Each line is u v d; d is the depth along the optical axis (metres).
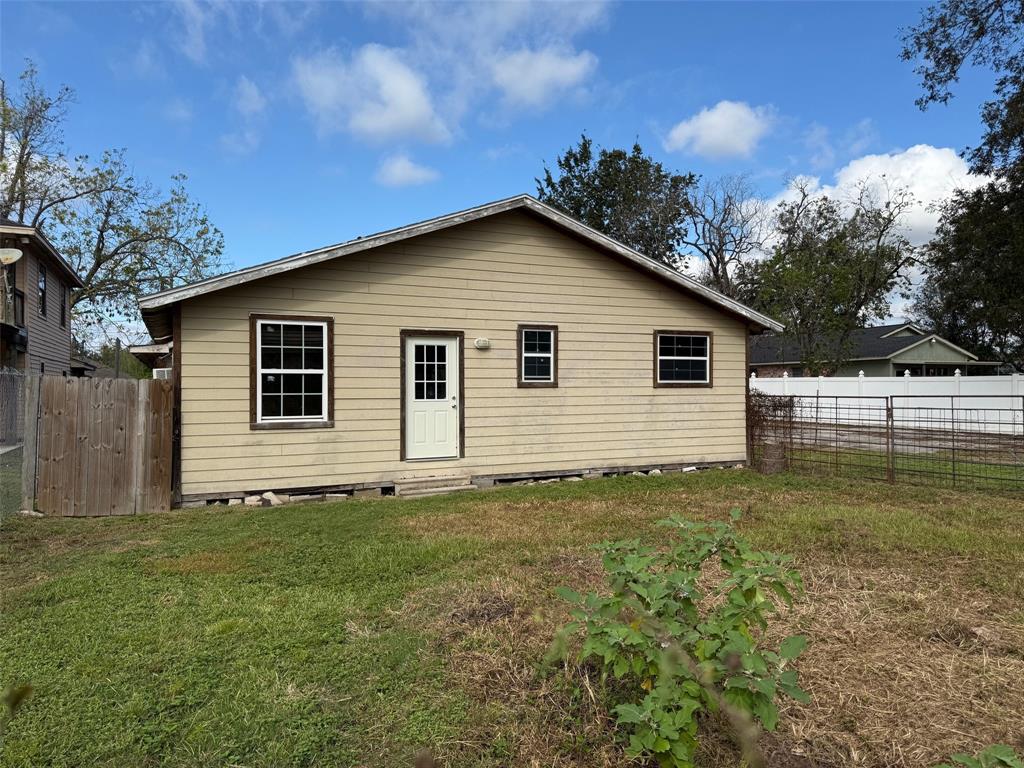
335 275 8.48
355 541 5.77
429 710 2.74
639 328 10.51
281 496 8.15
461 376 9.25
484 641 3.40
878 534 5.91
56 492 7.13
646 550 2.91
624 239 30.92
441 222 8.84
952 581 4.53
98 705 2.76
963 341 35.88
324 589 4.38
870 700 2.83
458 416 9.24
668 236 31.47
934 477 9.92
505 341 9.55
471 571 4.74
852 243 31.22
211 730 2.58
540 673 2.99
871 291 31.08
